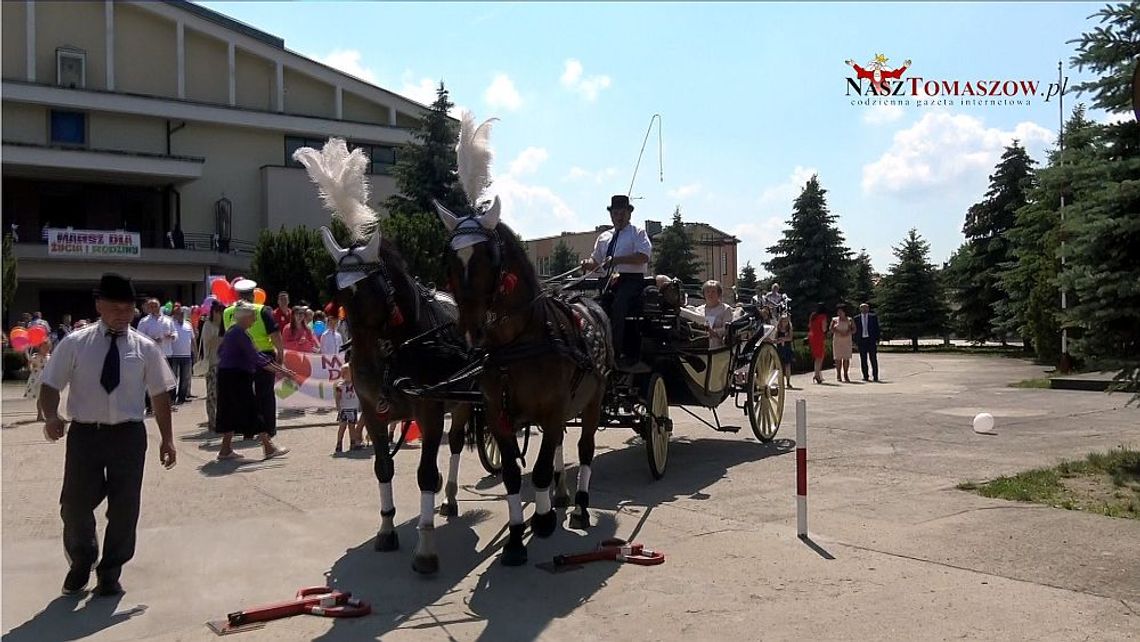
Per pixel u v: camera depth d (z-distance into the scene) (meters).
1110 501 7.71
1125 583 5.59
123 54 43.97
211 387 13.14
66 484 5.80
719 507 7.98
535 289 6.47
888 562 6.15
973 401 16.00
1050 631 4.83
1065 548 6.34
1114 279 8.91
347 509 8.14
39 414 15.03
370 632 5.08
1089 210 9.24
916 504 7.85
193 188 45.88
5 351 27.45
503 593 5.74
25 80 40.22
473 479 9.59
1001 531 6.84
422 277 28.61
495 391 6.44
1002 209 37.06
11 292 32.44
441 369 6.84
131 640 5.01
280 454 11.15
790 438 12.06
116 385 5.79
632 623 5.14
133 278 41.16
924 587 5.60
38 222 43.34
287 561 6.54
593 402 7.56
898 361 30.06
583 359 6.83
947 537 6.73
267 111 46.22
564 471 9.18
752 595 5.55
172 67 45.16
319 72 49.06
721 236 63.06
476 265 6.00
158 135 44.56
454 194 36.94
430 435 6.41
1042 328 23.39
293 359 15.12
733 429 10.91
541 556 6.56
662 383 9.50
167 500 8.50
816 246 43.88
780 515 7.61
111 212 44.84
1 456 11.09
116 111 42.25
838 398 17.06
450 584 5.95
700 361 10.02
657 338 9.34
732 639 4.85
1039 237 28.25
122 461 5.82
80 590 5.82
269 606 5.36
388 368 6.48
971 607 5.22
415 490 8.95
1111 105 9.31
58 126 42.09
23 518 7.80
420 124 39.12
